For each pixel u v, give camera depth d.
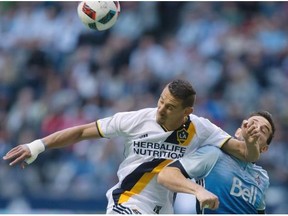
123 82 61.06
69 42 67.00
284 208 45.50
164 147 24.39
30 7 70.88
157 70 61.66
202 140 24.47
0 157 54.50
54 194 48.53
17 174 51.03
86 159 51.94
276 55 62.09
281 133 53.19
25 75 64.88
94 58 64.62
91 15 26.20
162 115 24.16
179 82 24.00
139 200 24.55
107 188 48.50
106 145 51.66
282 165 49.75
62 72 64.81
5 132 58.22
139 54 63.69
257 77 60.12
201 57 62.09
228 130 54.53
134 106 57.72
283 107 57.12
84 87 61.22
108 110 58.38
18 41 68.50
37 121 58.38
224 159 24.22
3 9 71.38
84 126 24.83
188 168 23.67
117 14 26.62
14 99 62.75
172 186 22.56
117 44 65.12
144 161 24.47
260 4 67.69
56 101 60.03
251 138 23.55
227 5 67.38
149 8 68.06
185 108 23.98
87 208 47.69
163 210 24.86
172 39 65.12
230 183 24.00
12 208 49.59
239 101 57.50
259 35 64.00
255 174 24.61
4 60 66.44
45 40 67.94
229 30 64.56
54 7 70.06
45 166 51.72
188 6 68.19
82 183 50.72
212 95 58.38
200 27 65.12
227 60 61.16
